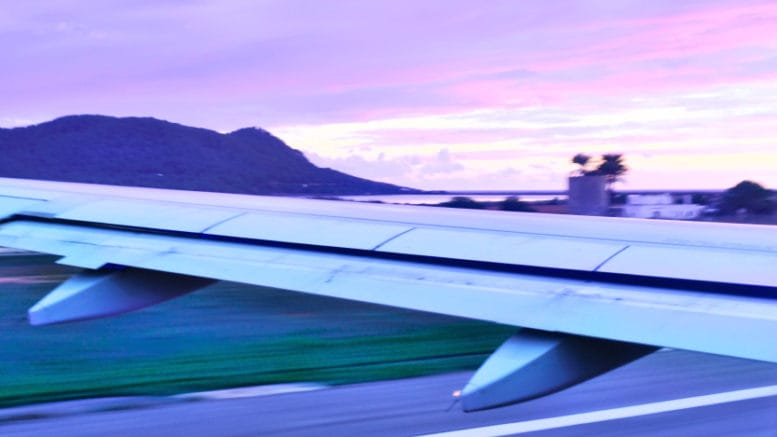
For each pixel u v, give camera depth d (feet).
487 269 12.48
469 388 9.96
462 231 14.38
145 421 20.07
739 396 23.26
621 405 22.18
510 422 20.40
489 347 30.22
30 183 24.70
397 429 19.62
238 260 14.40
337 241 14.60
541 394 10.09
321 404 21.70
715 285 10.35
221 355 28.25
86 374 25.21
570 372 10.23
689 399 22.85
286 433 19.20
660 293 10.52
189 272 14.20
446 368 26.40
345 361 27.50
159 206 18.80
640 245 12.35
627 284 11.03
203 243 15.72
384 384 24.12
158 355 28.27
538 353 10.23
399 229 14.93
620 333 9.71
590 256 12.06
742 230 13.16
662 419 21.02
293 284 13.08
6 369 25.82
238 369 26.03
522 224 14.75
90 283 15.58
